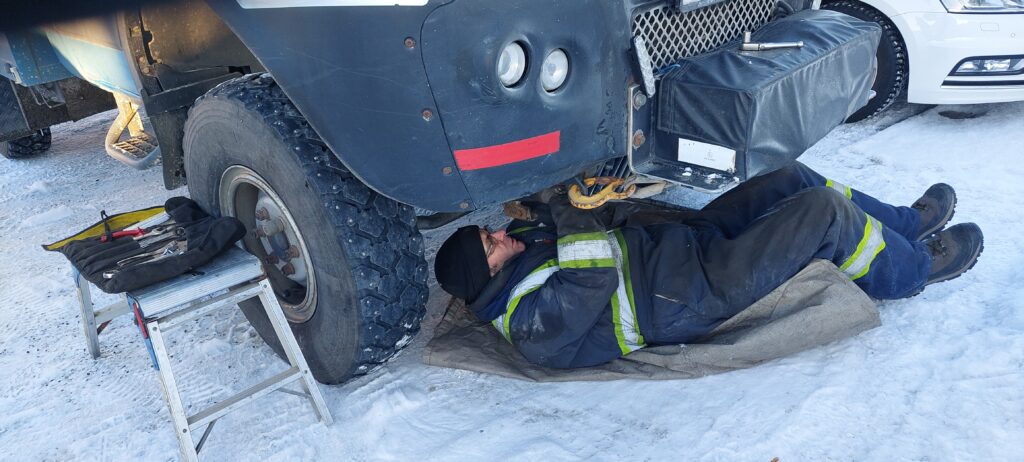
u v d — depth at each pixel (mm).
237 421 2678
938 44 4512
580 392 2617
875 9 4668
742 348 2520
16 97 4668
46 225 4758
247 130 2545
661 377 2602
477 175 2205
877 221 2686
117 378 3061
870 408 2305
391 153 2229
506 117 2123
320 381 2811
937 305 2777
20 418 2865
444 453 2400
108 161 5902
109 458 2588
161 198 5012
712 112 2215
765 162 2250
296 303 2859
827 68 2406
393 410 2631
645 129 2369
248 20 2289
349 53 2117
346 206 2391
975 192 3770
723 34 2605
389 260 2465
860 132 4793
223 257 2527
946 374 2396
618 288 2658
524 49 2090
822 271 2562
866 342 2609
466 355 2842
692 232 2793
